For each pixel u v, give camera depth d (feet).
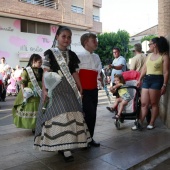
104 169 10.30
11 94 45.11
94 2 85.35
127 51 109.29
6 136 15.84
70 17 70.69
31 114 16.03
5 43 60.75
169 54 16.31
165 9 19.94
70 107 10.61
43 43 68.18
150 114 17.54
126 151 12.29
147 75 16.25
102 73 14.08
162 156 12.29
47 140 10.30
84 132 10.84
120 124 18.16
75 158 11.48
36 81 15.92
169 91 16.48
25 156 11.93
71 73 11.33
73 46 76.48
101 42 102.89
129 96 16.48
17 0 58.90
